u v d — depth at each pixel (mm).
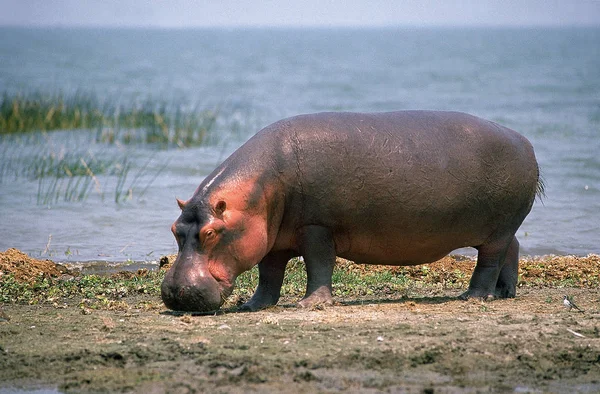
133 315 32812
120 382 24719
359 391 24031
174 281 31203
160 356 26781
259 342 27906
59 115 108188
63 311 34219
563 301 35219
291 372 25297
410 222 34156
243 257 32188
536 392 24250
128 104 137750
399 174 33656
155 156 89188
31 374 25609
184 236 31797
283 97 163250
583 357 26859
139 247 54125
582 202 67875
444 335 28594
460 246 35844
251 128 113812
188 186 74000
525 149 36688
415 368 25891
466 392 24141
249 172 32469
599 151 91812
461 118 35625
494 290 36719
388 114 35094
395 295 38375
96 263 49188
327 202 33281
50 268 45625
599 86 189875
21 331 30016
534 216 63031
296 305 33906
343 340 28031
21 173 77625
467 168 34656
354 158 33375
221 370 25562
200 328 29938
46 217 62062
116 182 74750
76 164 77812
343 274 42250
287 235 33906
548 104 148250
